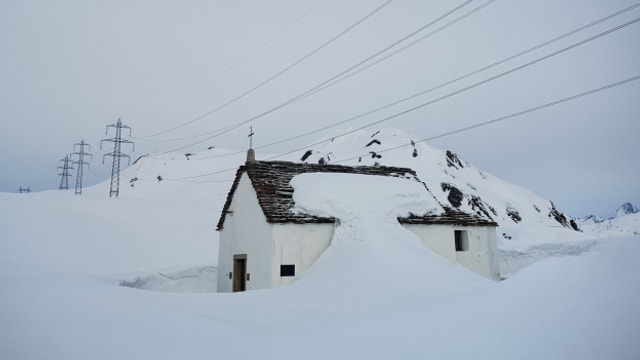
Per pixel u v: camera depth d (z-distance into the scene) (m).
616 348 5.02
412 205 19.39
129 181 149.75
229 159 175.00
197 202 114.88
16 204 38.47
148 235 38.19
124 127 60.75
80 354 6.19
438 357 5.87
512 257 35.50
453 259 19.44
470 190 95.81
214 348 6.66
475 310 7.62
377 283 12.57
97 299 9.52
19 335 6.90
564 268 7.95
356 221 16.78
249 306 10.73
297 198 18.00
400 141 123.06
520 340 5.96
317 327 8.13
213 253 36.88
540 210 109.56
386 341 6.82
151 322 8.05
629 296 6.12
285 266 16.25
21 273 16.19
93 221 38.38
